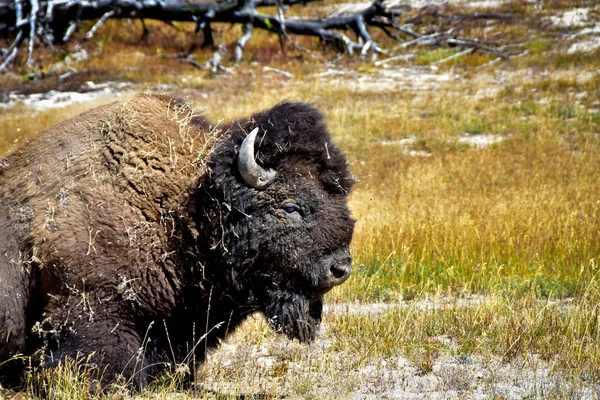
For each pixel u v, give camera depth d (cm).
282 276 1862
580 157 5544
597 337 2169
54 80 9156
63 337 1775
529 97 7638
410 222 3722
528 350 2184
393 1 12850
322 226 1845
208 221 1836
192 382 1938
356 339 2308
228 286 1873
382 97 7944
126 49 10675
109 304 1773
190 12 10475
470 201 4194
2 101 8144
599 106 7175
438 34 10694
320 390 1903
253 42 11206
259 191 1838
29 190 1853
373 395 1880
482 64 9450
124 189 1812
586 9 11362
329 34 10562
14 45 9644
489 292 2950
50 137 1925
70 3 9794
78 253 1759
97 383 1725
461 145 6131
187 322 1889
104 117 1905
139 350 1777
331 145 1894
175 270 1834
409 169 5322
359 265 3228
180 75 9369
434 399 1830
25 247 1814
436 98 7812
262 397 1855
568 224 3634
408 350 2198
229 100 7819
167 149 1861
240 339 2409
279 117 1867
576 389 1850
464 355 2162
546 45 9838
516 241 3475
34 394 1772
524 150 5819
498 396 1822
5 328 1833
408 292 3022
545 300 2791
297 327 1877
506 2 11888
